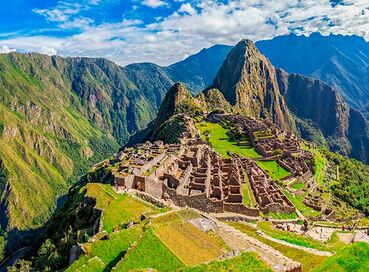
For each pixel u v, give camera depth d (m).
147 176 94.19
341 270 41.97
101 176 128.62
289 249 57.59
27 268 90.75
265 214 106.94
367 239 81.69
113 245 54.34
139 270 41.38
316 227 103.38
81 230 75.50
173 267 46.31
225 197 102.44
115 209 77.44
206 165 126.12
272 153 199.75
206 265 40.25
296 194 154.75
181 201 94.12
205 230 62.28
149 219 63.53
